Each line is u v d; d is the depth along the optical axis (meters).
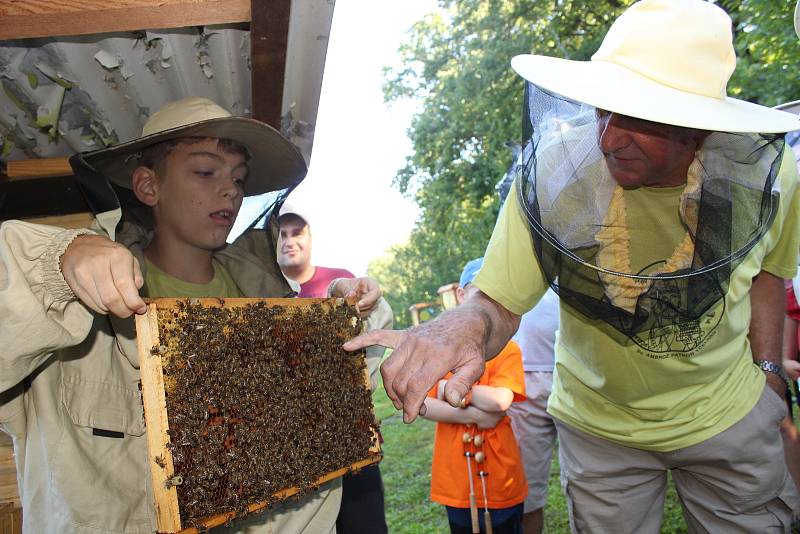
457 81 12.41
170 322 1.34
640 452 2.31
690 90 1.67
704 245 1.73
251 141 2.01
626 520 2.41
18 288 1.26
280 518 1.87
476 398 2.95
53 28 1.64
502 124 11.62
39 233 1.32
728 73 1.73
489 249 2.16
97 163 1.78
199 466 1.31
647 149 1.63
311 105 2.90
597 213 1.77
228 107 2.84
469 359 1.85
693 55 1.68
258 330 1.49
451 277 14.73
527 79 1.68
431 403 3.03
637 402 2.18
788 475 2.27
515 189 1.99
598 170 1.76
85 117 2.55
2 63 2.11
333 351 1.73
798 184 2.14
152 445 1.24
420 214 15.95
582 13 11.54
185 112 1.96
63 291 1.30
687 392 2.15
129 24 1.68
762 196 1.75
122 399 1.69
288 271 4.32
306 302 1.69
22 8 1.55
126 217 1.91
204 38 2.20
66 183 2.44
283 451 1.50
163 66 2.34
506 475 2.99
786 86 6.56
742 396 2.19
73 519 1.54
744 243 1.77
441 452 3.12
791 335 3.35
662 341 2.00
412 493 4.97
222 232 2.00
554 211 1.78
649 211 1.74
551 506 4.31
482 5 13.11
